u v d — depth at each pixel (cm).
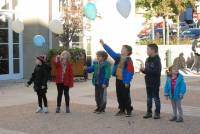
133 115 1108
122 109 1104
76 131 935
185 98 1368
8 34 1873
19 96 1450
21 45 1911
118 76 1087
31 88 1642
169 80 1025
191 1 2850
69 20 1919
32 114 1129
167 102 1293
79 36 2069
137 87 1652
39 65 1148
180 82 1011
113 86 1680
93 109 1197
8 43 1875
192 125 985
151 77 1055
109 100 1343
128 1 1073
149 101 1067
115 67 1099
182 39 2778
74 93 1505
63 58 1135
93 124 1003
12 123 1020
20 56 1911
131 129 948
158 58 1059
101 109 1140
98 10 2123
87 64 2102
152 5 2758
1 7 1856
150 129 948
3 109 1206
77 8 1939
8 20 1872
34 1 1906
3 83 1781
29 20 1909
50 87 1655
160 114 1113
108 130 941
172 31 3123
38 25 1906
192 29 3353
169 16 2805
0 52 1853
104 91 1138
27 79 1892
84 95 1462
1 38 1856
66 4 1970
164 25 2714
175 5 2719
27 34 1911
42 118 1077
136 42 2569
